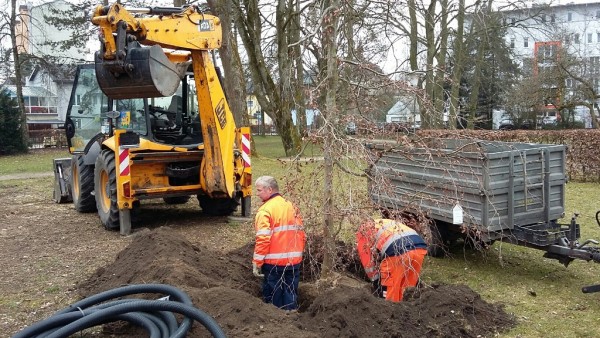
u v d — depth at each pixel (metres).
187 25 8.07
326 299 4.77
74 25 30.95
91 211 11.05
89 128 10.93
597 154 14.77
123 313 4.19
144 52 6.66
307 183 5.14
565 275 6.77
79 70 11.12
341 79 5.31
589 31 48.78
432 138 5.51
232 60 19.89
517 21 23.06
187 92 9.99
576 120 38.03
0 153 29.80
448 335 4.69
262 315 4.47
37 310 5.51
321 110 5.08
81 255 7.62
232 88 18.70
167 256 5.91
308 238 5.60
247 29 22.55
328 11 5.10
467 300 5.24
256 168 18.67
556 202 6.82
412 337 4.54
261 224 5.36
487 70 28.84
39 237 8.77
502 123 34.78
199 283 5.16
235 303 4.53
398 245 5.38
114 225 9.02
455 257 7.60
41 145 35.66
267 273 5.48
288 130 22.91
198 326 4.29
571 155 15.30
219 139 8.69
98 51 6.96
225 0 18.27
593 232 8.78
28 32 36.12
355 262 6.72
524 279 6.62
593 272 6.88
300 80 7.62
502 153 6.33
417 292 5.40
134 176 8.95
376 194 5.35
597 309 5.58
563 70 27.73
